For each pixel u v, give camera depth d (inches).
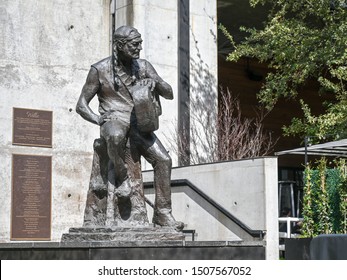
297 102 1670.8
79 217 934.4
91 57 971.3
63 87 944.3
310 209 924.6
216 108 1078.4
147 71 591.2
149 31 1025.5
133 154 579.2
